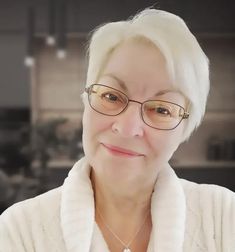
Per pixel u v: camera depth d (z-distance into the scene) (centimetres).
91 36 73
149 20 67
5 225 75
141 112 67
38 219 76
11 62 404
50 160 369
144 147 68
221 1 404
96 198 79
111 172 69
